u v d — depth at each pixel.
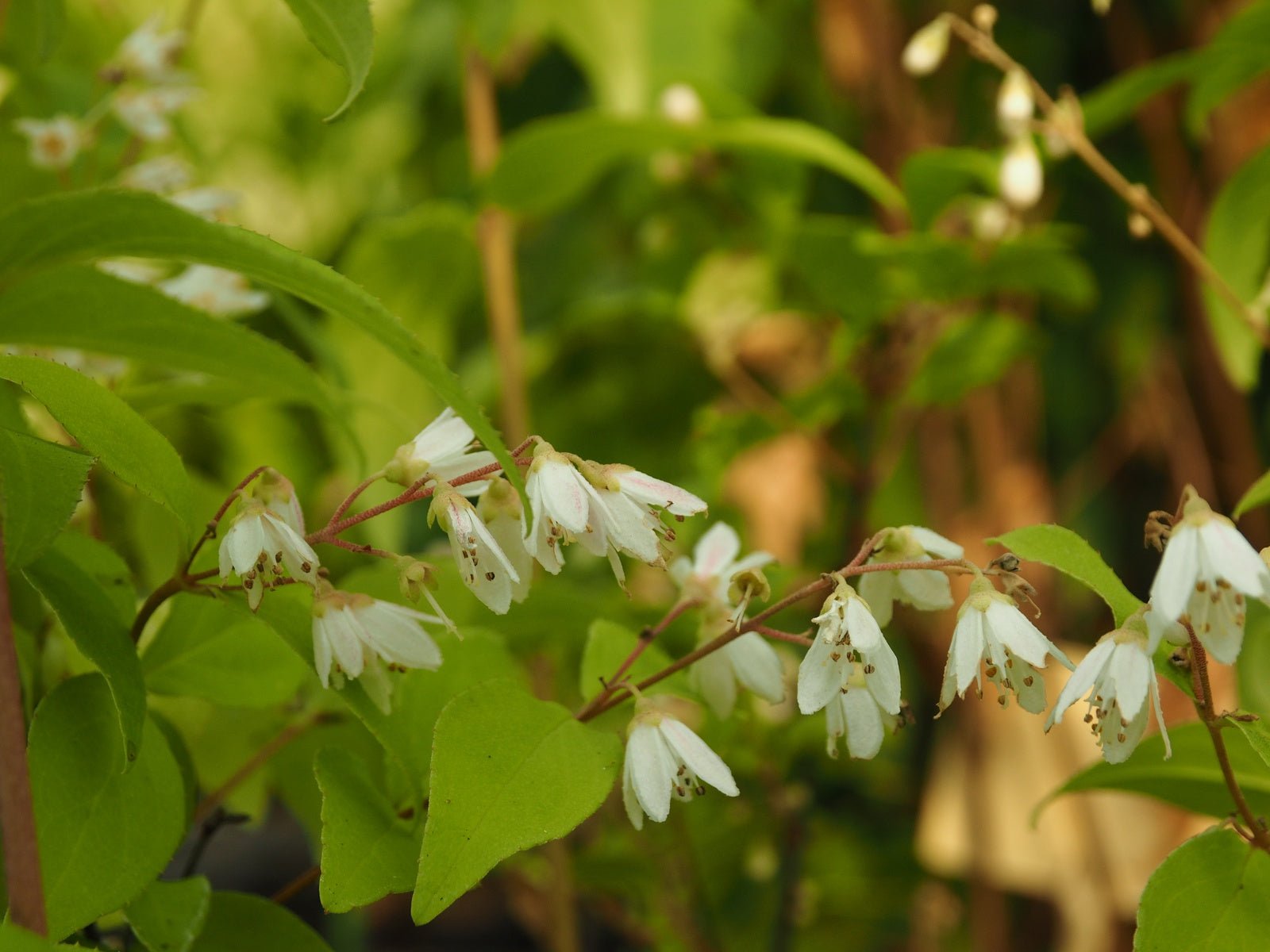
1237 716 0.47
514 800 0.46
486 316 0.81
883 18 0.72
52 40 0.53
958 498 0.73
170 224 0.45
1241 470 0.72
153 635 0.50
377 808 0.47
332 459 0.71
